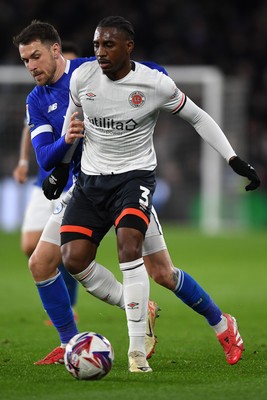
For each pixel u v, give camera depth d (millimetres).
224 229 80562
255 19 96750
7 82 76750
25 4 92875
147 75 20812
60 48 22906
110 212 21156
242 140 82000
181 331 29797
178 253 58875
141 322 20328
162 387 18406
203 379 19547
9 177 76938
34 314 34250
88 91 20938
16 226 76938
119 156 21047
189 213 80438
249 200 81688
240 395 17516
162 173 79625
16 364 22250
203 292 22234
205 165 79375
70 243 20984
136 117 20828
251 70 93812
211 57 93812
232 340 22188
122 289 22031
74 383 18859
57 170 22266
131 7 93812
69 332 22656
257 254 59000
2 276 47000
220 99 78750
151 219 21797
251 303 37031
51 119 22859
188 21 94750
